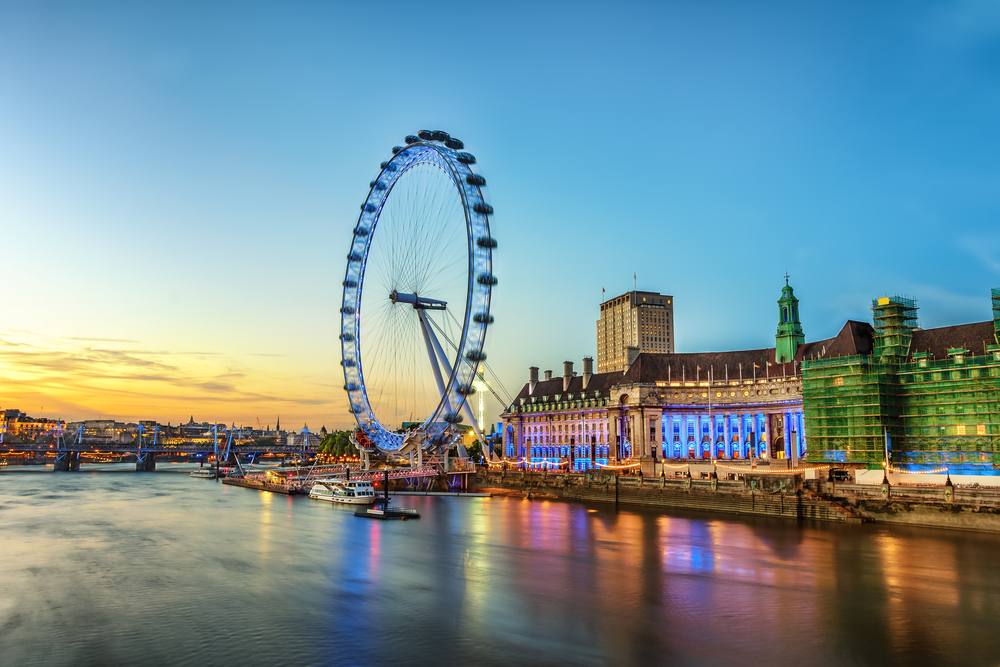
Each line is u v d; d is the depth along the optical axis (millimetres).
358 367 169750
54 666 53594
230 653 55875
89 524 128625
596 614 65312
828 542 99562
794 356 195500
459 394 135500
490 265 139375
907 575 78688
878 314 150000
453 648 56531
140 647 57406
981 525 106875
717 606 67500
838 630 60250
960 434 135125
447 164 144125
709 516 133000
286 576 81438
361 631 60812
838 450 147125
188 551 98125
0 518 138500
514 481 192625
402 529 118875
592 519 130125
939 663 53062
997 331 135250
